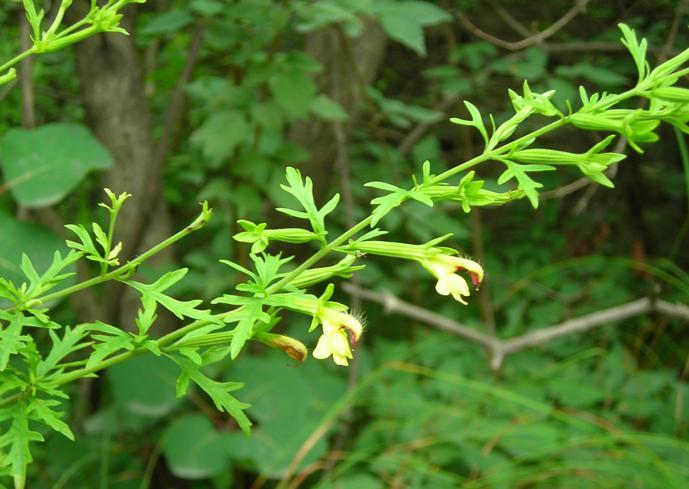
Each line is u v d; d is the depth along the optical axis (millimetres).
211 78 3059
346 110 3068
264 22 2418
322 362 3252
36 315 1015
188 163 3275
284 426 2723
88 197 3350
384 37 3123
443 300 3949
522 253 4082
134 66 2771
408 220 3186
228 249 3000
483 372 3361
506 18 3344
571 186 2838
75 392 2965
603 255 4184
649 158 4055
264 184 2629
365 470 2943
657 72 923
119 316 2791
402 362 3320
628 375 3330
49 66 3469
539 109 955
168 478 2904
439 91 3715
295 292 975
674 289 3877
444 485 2734
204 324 1037
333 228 3389
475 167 4113
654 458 2738
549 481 2762
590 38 3830
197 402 2760
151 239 2842
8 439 1020
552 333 2979
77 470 2783
